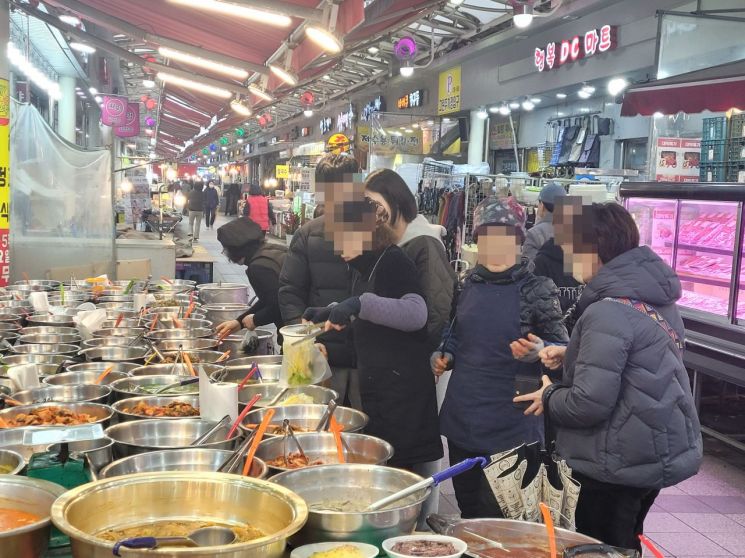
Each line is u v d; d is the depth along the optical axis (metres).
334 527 1.66
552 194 5.78
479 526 1.95
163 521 1.67
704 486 4.80
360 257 2.83
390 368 2.85
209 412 2.54
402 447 2.86
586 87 11.57
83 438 1.94
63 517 1.48
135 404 2.76
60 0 7.03
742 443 5.26
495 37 13.27
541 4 9.98
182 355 3.51
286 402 2.83
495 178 10.00
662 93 6.20
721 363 5.30
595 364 2.40
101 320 4.31
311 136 30.61
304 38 6.11
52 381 3.08
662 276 2.50
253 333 3.97
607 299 2.48
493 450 2.99
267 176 41.03
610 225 2.54
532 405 2.74
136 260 8.46
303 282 3.61
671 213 6.29
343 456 2.28
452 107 15.86
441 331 3.02
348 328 3.38
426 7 6.68
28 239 7.82
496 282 3.05
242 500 1.68
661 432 2.42
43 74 14.70
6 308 4.87
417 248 3.07
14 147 7.69
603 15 10.55
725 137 6.88
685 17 7.62
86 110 24.80
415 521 1.80
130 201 13.73
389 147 16.08
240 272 14.19
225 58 7.89
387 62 18.69
